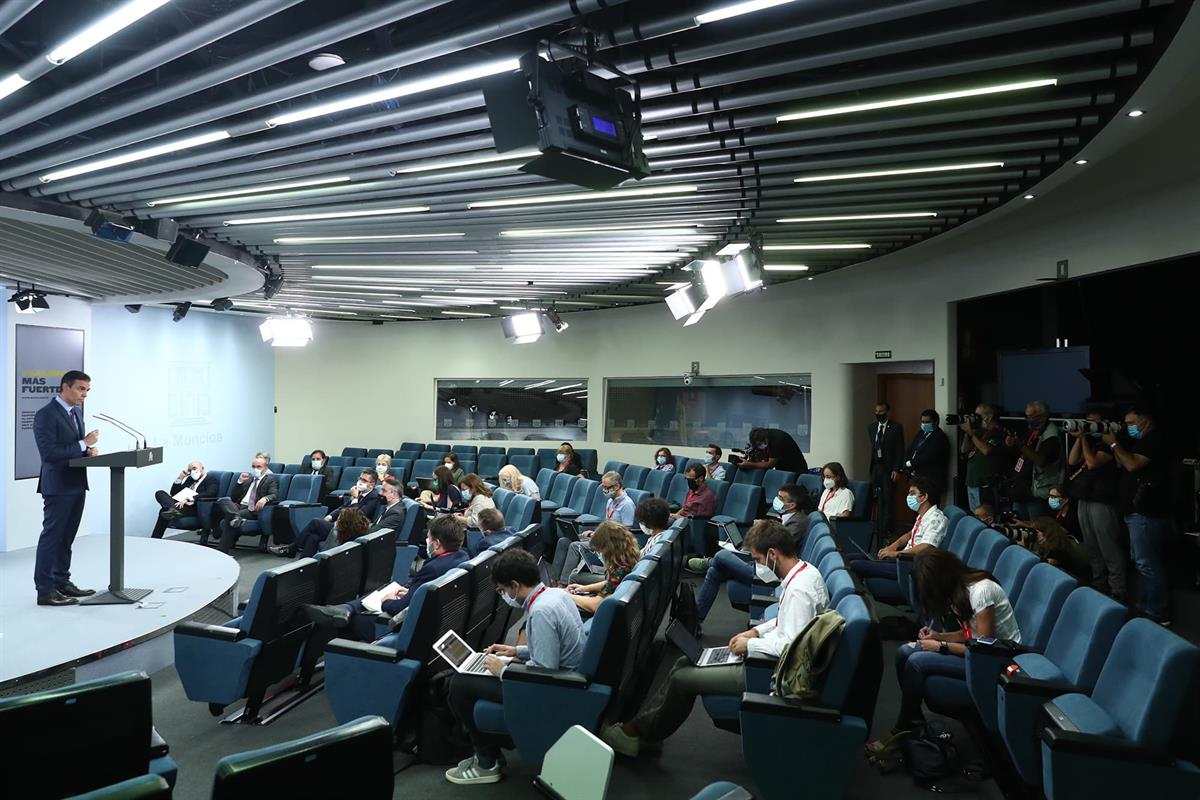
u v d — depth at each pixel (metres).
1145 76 3.53
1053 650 3.48
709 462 10.62
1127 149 4.85
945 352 8.93
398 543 7.61
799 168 4.87
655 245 7.54
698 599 6.05
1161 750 2.62
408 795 3.56
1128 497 5.77
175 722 4.52
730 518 8.34
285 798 1.96
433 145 4.64
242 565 9.55
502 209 5.98
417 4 2.87
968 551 5.26
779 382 11.36
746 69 3.53
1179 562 6.51
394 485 8.35
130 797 1.82
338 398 15.62
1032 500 7.35
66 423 6.15
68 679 4.84
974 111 4.07
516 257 8.17
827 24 3.03
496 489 9.16
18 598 6.36
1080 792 2.68
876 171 5.00
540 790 2.37
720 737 4.20
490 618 4.90
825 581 4.31
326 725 4.48
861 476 10.44
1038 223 7.34
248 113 4.17
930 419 8.50
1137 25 3.27
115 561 6.28
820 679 3.26
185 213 6.29
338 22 3.05
